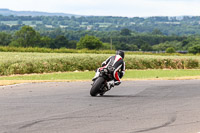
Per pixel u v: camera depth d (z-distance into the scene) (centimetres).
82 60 12888
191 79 7781
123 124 2677
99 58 13312
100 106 3506
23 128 2448
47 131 2383
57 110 3192
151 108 3472
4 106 3338
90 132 2389
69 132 2372
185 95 4619
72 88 5231
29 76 9694
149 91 5062
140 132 2442
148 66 14912
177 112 3275
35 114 2962
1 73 10500
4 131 2352
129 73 11556
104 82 4338
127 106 3556
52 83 5997
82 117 2903
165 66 15388
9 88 5009
